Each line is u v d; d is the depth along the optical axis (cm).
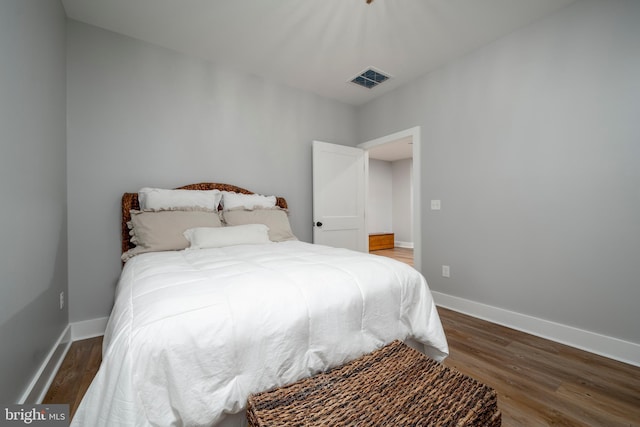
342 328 108
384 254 591
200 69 256
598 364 165
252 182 288
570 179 190
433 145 279
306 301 102
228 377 82
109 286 214
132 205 216
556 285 197
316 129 337
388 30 218
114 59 217
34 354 132
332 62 265
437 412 81
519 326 216
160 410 71
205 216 221
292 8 194
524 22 208
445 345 135
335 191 339
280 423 73
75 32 203
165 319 78
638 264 165
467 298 252
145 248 192
